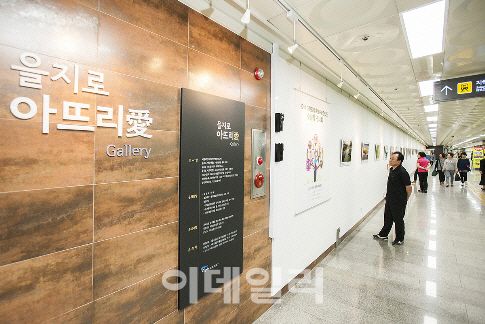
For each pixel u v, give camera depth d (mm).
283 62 2562
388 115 7242
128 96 1280
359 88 4250
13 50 910
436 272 3012
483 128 11234
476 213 5684
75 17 1080
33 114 962
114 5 1225
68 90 1059
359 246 3953
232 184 1933
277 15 2035
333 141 3867
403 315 2248
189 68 1617
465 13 2045
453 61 3084
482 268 3074
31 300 974
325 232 3609
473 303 2389
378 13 2068
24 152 945
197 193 1650
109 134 1204
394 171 3928
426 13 2070
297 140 2828
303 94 2957
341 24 2250
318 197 3352
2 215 898
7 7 895
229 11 1875
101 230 1187
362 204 5441
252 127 2188
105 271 1207
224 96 1896
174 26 1523
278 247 2537
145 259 1380
